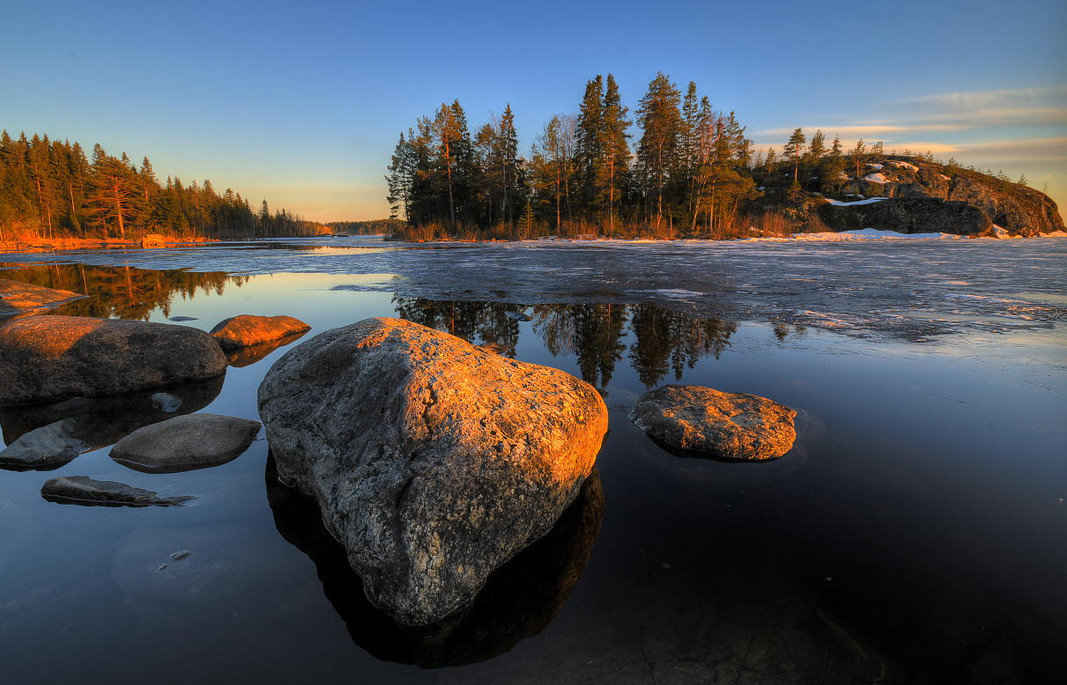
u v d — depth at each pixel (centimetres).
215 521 282
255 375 584
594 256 2414
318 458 292
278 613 217
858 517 285
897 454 363
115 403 493
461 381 296
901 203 5569
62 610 214
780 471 341
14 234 5338
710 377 548
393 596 219
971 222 5216
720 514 291
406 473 248
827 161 6606
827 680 180
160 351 545
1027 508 292
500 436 266
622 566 246
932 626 204
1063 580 230
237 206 9694
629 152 4469
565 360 623
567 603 224
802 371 564
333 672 188
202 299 1145
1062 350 642
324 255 2717
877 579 233
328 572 243
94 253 3303
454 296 1180
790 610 214
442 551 229
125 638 201
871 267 1795
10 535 265
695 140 4844
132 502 298
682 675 184
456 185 4994
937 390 498
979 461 351
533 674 187
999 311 922
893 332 760
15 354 492
